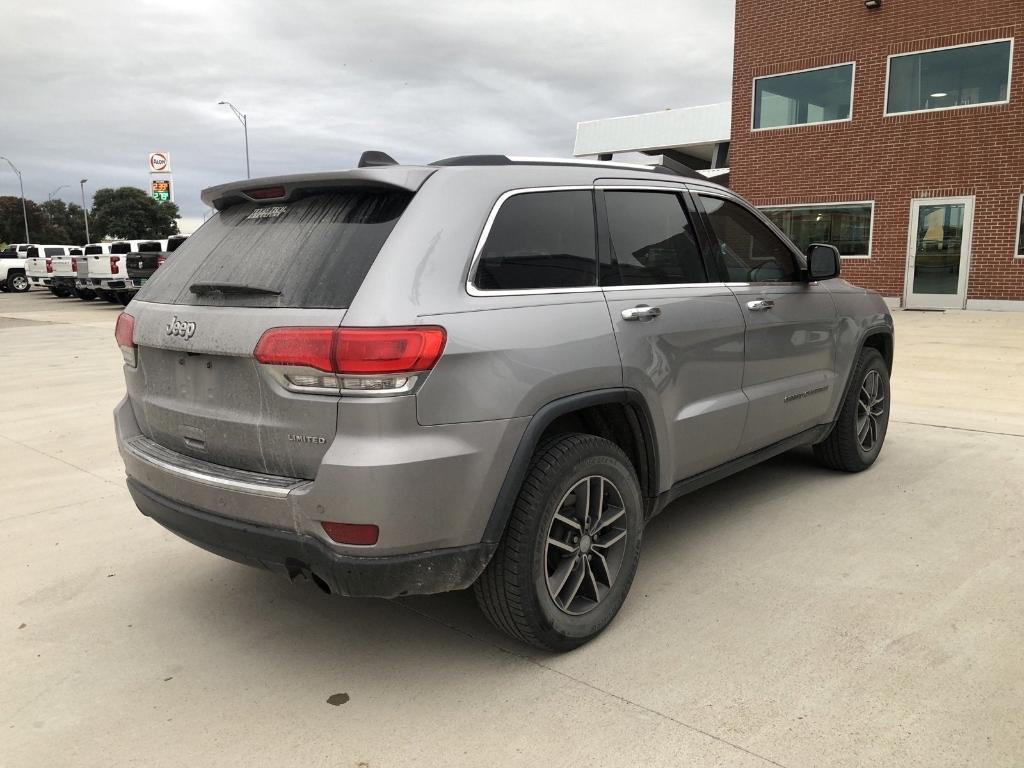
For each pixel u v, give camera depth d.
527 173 2.84
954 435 5.64
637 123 28.38
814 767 2.13
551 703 2.48
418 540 2.33
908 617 2.96
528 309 2.60
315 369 2.27
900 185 15.91
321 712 2.46
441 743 2.29
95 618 3.13
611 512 2.91
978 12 14.55
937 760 2.15
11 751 2.29
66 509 4.41
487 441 2.41
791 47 17.09
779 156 17.61
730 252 3.70
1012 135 14.46
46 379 8.84
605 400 2.78
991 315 14.36
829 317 4.27
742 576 3.37
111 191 78.06
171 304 2.81
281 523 2.39
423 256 2.41
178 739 2.34
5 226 91.38
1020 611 2.99
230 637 2.97
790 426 4.03
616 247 3.07
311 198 2.74
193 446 2.72
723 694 2.49
